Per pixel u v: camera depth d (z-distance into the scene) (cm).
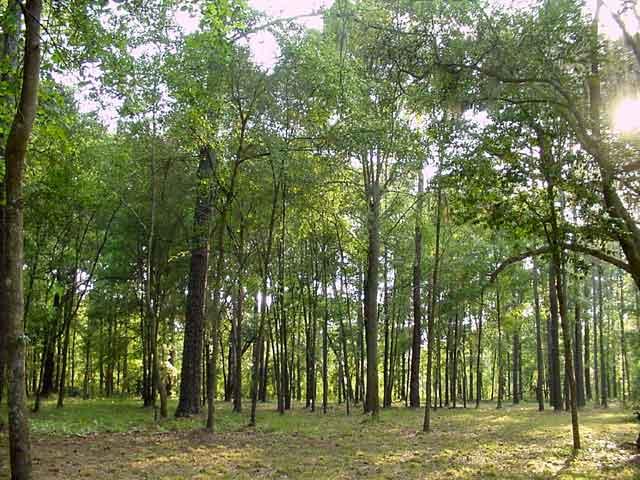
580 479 893
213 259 2386
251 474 933
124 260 2631
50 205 1750
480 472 955
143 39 1442
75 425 1520
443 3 991
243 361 4606
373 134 1605
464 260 2708
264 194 1861
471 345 3794
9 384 705
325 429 1648
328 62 1461
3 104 1009
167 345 3158
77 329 3164
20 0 750
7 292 717
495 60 1005
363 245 2222
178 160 1877
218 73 1377
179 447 1227
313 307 2889
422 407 3119
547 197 1159
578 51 994
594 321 3759
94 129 1786
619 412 2556
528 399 5081
